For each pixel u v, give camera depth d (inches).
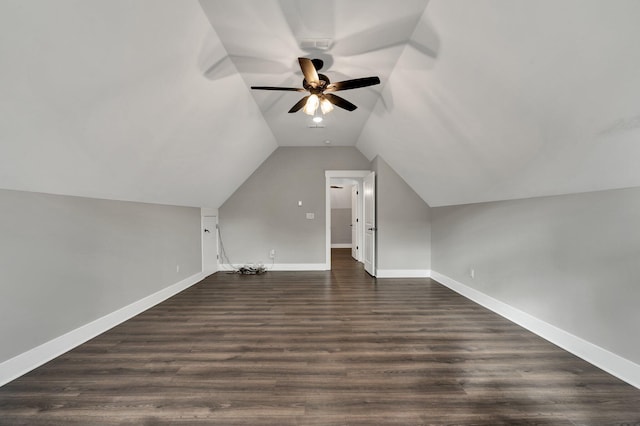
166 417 62.3
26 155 69.3
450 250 168.6
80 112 69.8
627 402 66.5
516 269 114.5
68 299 92.4
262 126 166.1
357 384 74.0
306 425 60.4
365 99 134.4
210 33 84.3
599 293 81.4
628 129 61.5
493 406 65.7
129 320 118.0
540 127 77.5
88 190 97.2
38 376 76.9
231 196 218.8
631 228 73.5
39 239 83.1
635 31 48.0
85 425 59.8
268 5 75.6
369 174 210.5
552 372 79.0
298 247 221.8
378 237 197.2
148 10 64.3
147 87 80.0
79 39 57.4
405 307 133.8
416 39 87.8
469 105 92.0
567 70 61.2
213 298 149.0
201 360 85.6
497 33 67.2
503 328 109.0
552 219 97.3
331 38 89.3
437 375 77.9
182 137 112.3
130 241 122.4
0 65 51.4
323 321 116.5
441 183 153.9
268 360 85.7
